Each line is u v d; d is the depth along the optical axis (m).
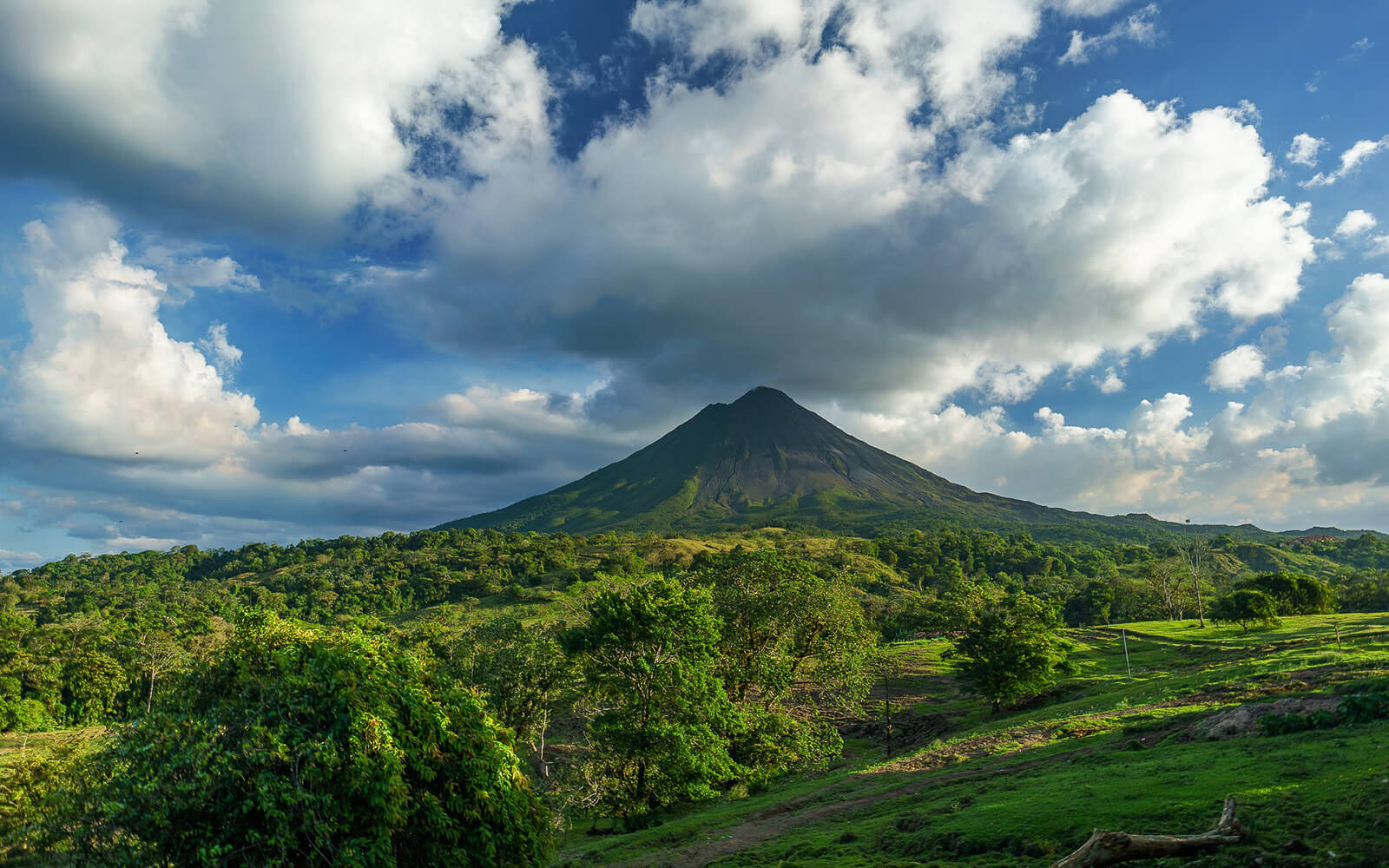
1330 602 105.38
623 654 38.94
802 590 49.47
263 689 14.45
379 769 13.59
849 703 51.19
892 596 174.88
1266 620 87.56
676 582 41.59
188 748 13.61
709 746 36.34
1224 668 48.19
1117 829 15.59
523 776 16.95
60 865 12.98
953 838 18.08
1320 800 14.19
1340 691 25.11
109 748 14.09
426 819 14.38
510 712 50.78
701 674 38.16
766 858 21.16
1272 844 12.65
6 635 110.62
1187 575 141.75
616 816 37.31
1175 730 27.78
